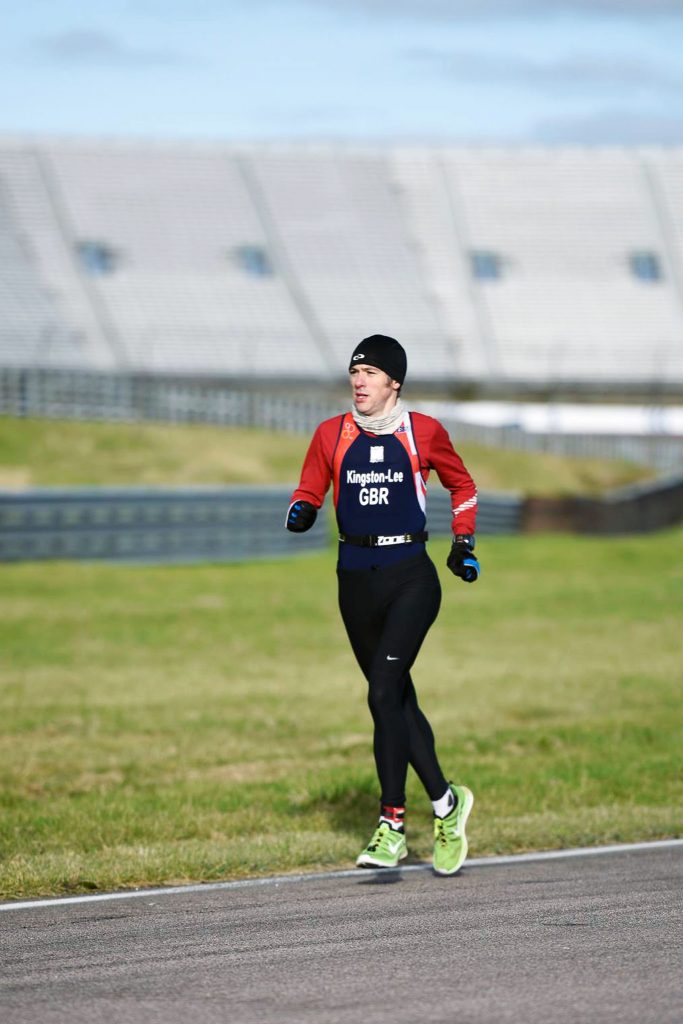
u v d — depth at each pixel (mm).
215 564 77375
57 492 71625
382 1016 13055
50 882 18953
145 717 35812
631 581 75000
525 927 16406
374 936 16047
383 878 19453
